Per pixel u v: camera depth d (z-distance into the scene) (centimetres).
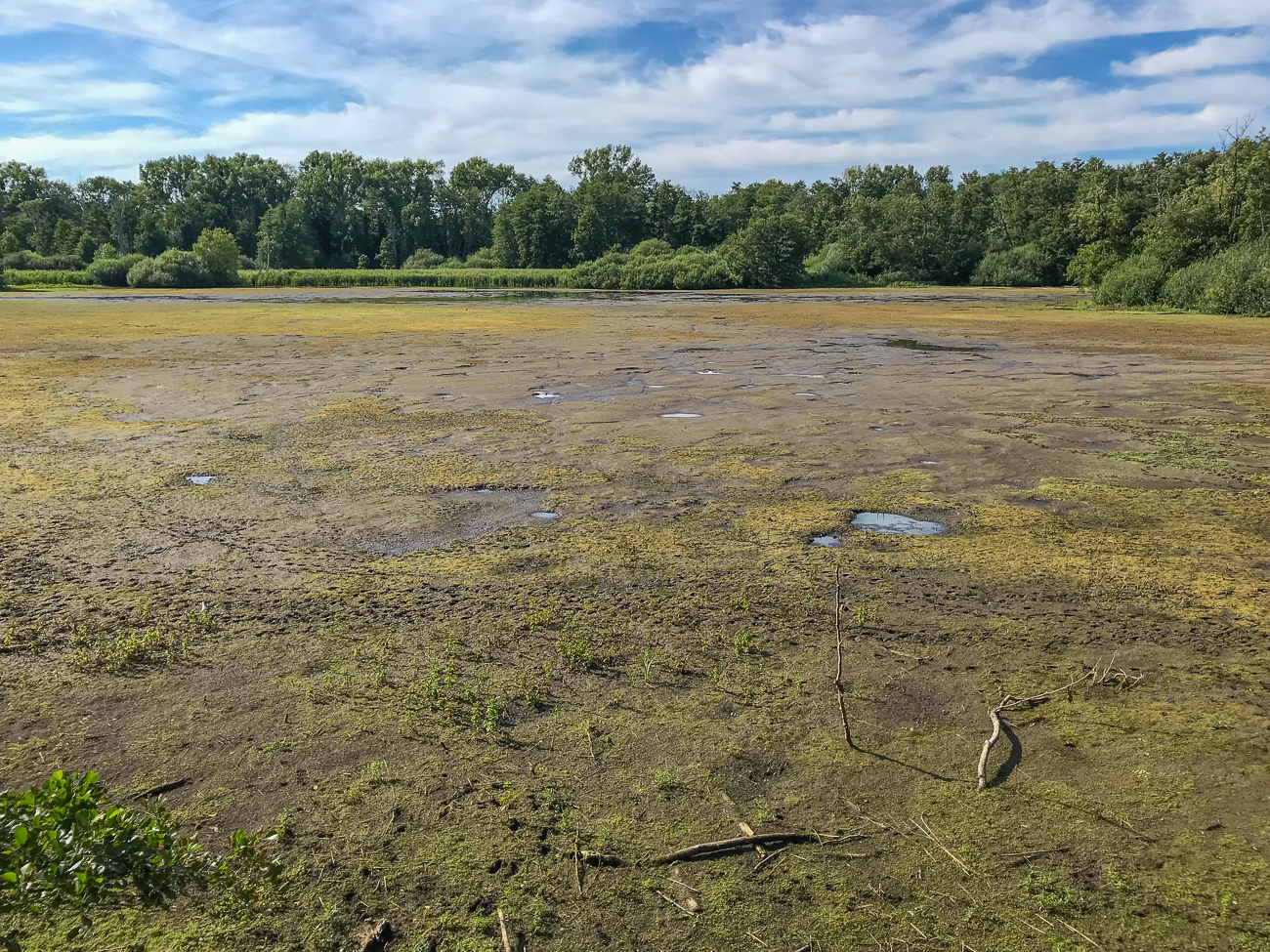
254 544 648
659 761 373
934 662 457
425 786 355
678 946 276
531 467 882
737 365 1697
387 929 283
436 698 422
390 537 664
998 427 1080
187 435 1028
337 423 1108
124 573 586
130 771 362
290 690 429
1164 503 747
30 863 249
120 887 268
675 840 325
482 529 684
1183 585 557
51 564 601
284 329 2512
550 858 315
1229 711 405
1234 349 1975
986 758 370
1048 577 573
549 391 1377
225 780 358
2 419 1124
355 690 429
